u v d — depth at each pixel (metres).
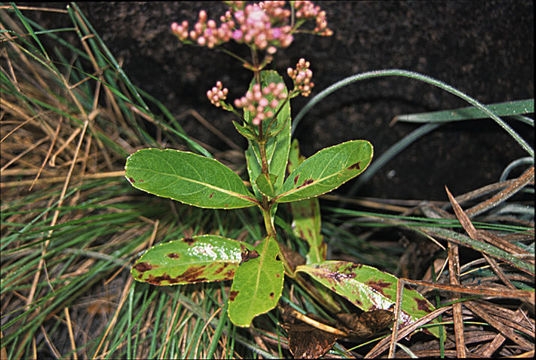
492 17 0.49
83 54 0.51
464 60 0.50
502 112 0.46
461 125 0.52
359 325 0.42
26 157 0.53
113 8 0.50
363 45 0.50
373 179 0.55
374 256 0.53
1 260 0.50
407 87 0.51
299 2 0.38
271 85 0.38
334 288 0.42
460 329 0.41
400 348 0.43
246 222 0.50
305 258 0.48
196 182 0.40
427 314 0.41
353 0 0.49
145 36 0.51
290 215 0.51
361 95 0.51
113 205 0.50
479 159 0.53
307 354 0.42
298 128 0.53
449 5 0.48
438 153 0.53
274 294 0.39
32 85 0.54
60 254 0.50
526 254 0.41
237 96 0.52
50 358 0.47
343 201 0.56
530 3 0.48
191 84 0.52
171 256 0.42
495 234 0.46
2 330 0.47
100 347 0.46
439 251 0.47
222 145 0.56
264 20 0.37
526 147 0.42
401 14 0.49
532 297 0.39
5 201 0.52
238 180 0.41
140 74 0.52
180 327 0.46
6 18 0.51
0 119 0.51
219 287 0.47
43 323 0.48
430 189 0.54
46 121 0.53
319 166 0.40
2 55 0.50
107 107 0.56
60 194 0.52
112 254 0.50
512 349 0.42
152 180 0.40
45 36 0.53
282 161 0.42
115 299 0.49
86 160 0.53
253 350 0.45
